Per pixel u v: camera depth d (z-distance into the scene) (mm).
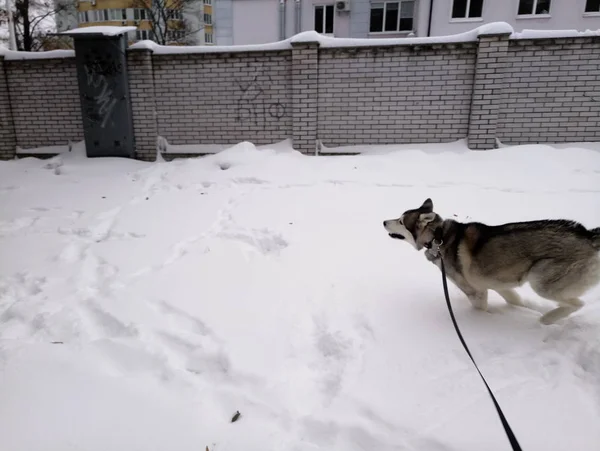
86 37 7586
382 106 7703
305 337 2676
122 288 3367
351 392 2129
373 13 15344
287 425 1944
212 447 1814
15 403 2055
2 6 15875
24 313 2967
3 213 5500
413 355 2416
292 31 16312
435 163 6770
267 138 8266
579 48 6773
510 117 7379
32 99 8547
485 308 2826
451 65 7262
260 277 3508
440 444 1782
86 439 1849
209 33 25719
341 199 5641
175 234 4617
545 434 1809
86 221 5086
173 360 2438
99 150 8320
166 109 8305
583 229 2369
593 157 6344
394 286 3295
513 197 5395
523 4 13336
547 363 2266
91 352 2482
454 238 2721
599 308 2727
